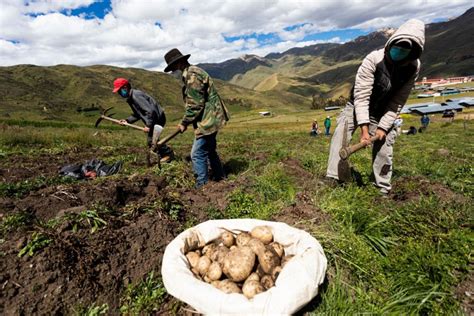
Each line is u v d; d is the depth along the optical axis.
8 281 2.26
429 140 14.95
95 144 9.75
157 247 2.87
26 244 2.56
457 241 2.68
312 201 3.61
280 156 6.79
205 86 4.25
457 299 2.24
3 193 3.94
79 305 2.29
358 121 3.58
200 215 3.53
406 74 3.33
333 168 4.17
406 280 2.41
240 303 1.77
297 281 1.90
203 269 2.28
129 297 2.41
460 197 3.93
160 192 3.96
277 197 4.05
